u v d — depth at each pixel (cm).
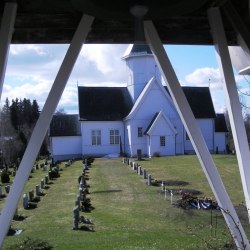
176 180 2311
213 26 495
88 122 4012
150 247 974
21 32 530
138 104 3922
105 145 4038
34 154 459
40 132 463
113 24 539
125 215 1458
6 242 1078
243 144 479
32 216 1464
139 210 1545
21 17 522
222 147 4281
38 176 2747
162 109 3969
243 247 469
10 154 3803
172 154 3866
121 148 4050
